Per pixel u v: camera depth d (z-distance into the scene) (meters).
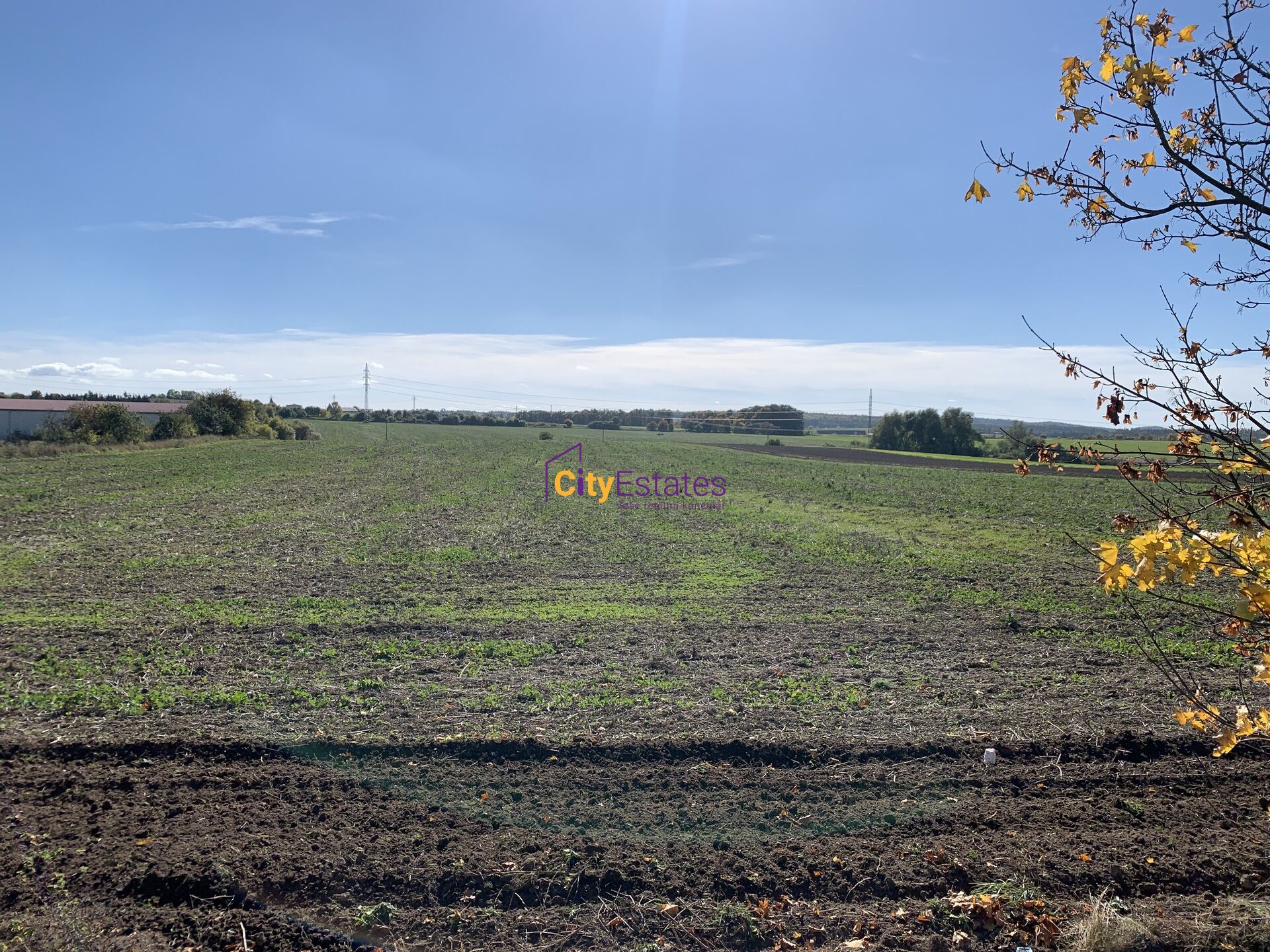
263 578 14.38
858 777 6.31
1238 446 3.14
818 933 4.46
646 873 4.96
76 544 17.58
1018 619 11.57
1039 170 3.67
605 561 16.50
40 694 7.97
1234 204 3.26
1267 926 4.33
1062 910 4.62
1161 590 13.12
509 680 8.85
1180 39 3.25
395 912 4.60
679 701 8.09
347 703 7.98
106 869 4.86
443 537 19.53
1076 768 6.44
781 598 13.20
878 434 69.75
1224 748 3.92
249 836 5.30
